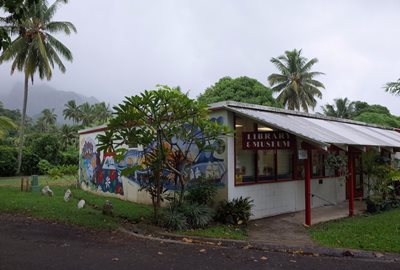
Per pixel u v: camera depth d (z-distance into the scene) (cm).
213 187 1163
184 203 1091
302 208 1387
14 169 3459
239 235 946
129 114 995
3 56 2998
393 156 1919
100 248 784
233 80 3519
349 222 1116
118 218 1142
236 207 1094
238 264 691
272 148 1096
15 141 4262
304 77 4775
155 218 1071
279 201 1295
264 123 1088
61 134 6644
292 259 733
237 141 1193
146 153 1096
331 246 830
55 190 1947
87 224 1015
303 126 1229
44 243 818
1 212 1239
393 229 980
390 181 1465
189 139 1080
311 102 4825
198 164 1238
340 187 1614
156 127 1040
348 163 1324
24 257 703
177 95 1004
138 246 809
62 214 1159
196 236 923
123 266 660
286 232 1008
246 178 1209
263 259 729
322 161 1528
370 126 1953
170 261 698
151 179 1105
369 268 679
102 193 1784
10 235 895
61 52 3222
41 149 3712
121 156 1083
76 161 3891
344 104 5491
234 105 1183
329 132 1270
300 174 1405
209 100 3400
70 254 730
